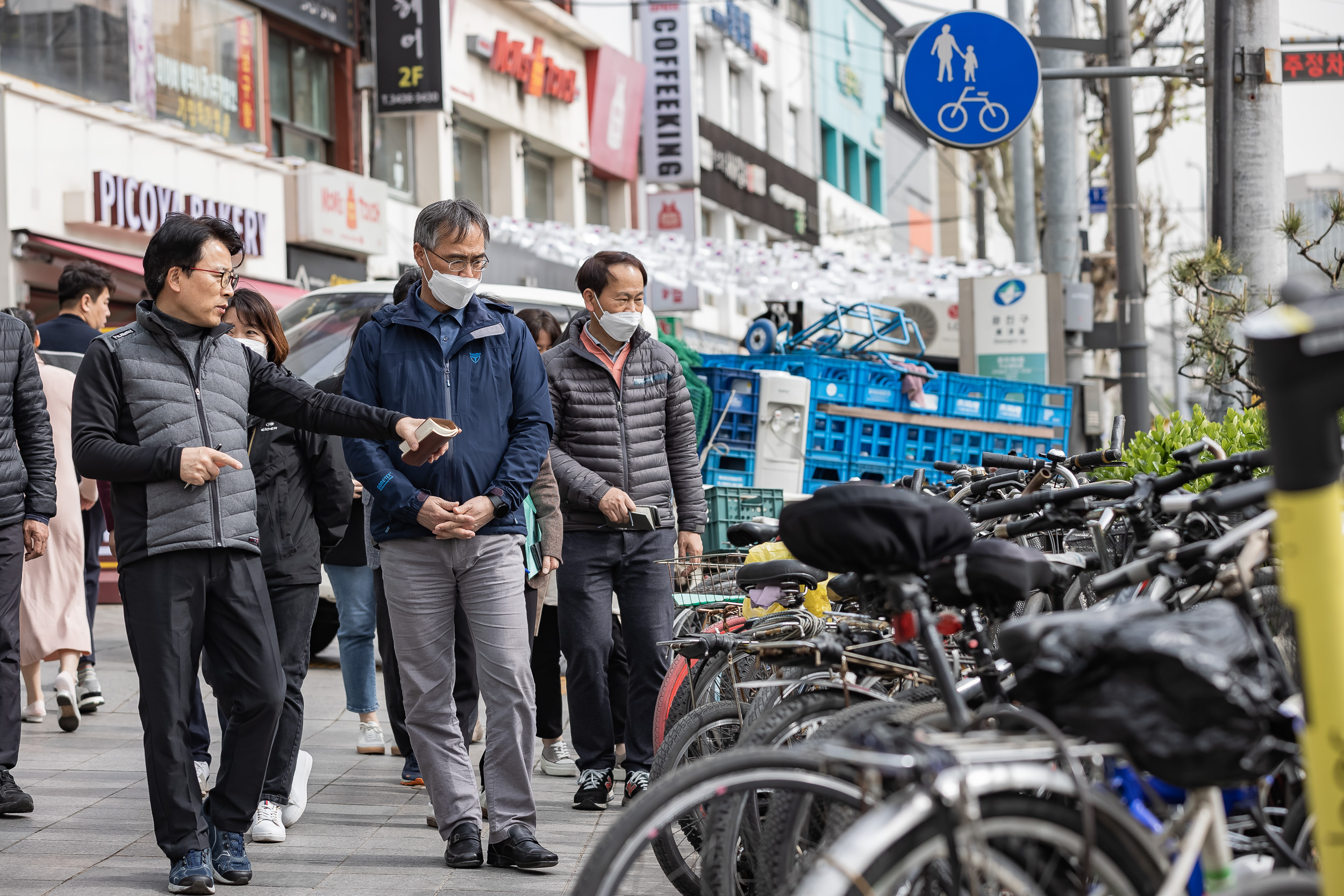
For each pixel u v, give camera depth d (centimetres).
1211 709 429
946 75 1630
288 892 784
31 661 1235
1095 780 505
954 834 420
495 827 838
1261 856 506
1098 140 4206
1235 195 1476
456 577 836
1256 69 1473
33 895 769
